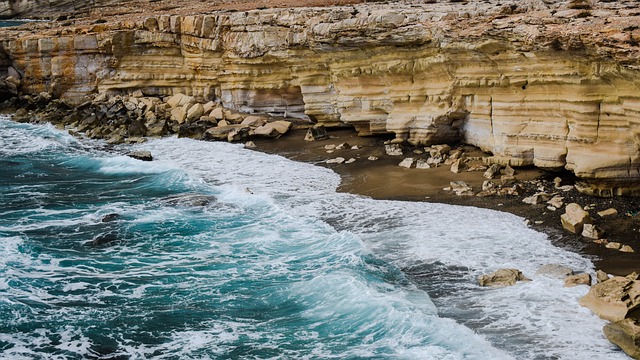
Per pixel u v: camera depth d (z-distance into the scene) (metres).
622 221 19.72
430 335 14.61
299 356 14.44
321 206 23.14
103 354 14.70
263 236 20.70
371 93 29.86
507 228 19.95
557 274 16.86
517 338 14.43
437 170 25.58
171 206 23.61
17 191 25.77
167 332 15.52
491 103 25.25
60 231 21.38
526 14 23.62
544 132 22.97
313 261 18.81
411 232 20.22
